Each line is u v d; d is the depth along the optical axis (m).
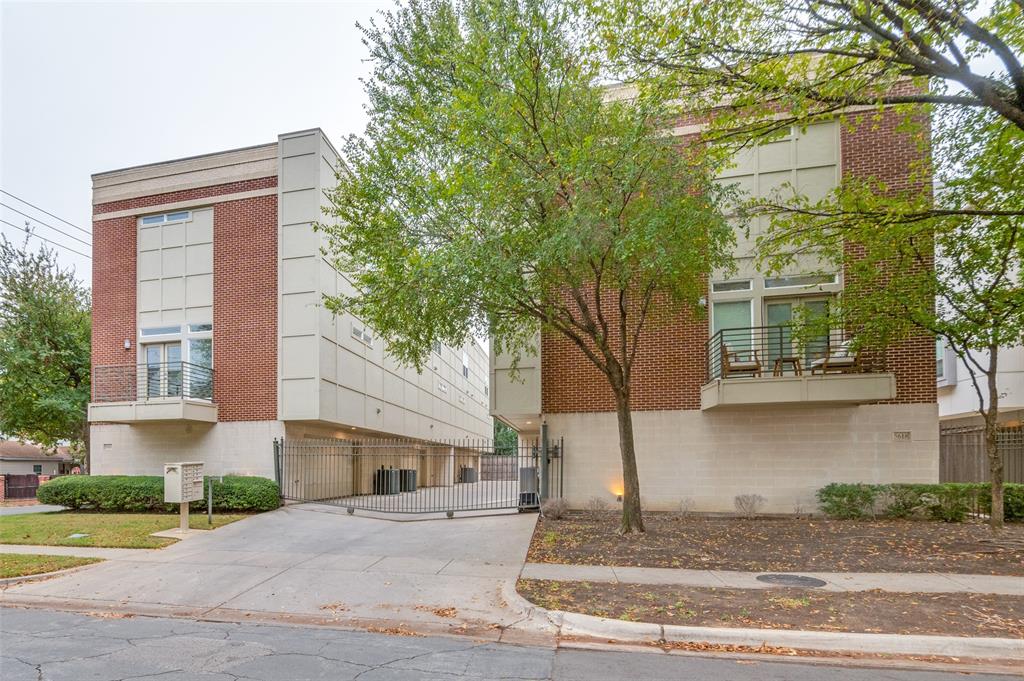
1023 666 5.05
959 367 18.33
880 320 10.90
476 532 11.24
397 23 9.84
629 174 8.12
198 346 16.67
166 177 17.27
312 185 16.16
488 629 6.02
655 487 13.39
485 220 9.20
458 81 9.48
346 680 4.65
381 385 21.41
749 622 5.86
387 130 10.27
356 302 10.99
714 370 13.19
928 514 11.93
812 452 12.85
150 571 8.41
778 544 9.74
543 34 9.11
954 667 5.02
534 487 13.94
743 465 13.12
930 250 11.27
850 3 7.43
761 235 11.34
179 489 11.41
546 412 14.10
